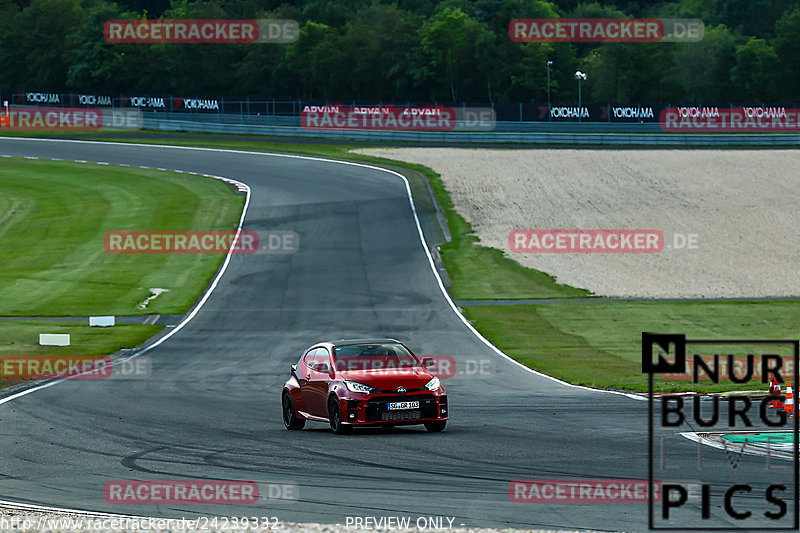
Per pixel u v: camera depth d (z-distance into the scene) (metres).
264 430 61.75
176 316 144.12
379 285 163.50
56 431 61.62
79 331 131.75
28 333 130.25
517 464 46.59
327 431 60.72
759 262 180.12
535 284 165.12
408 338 124.62
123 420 66.88
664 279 168.88
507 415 66.88
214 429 62.22
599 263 179.75
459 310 145.75
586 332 130.12
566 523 34.38
